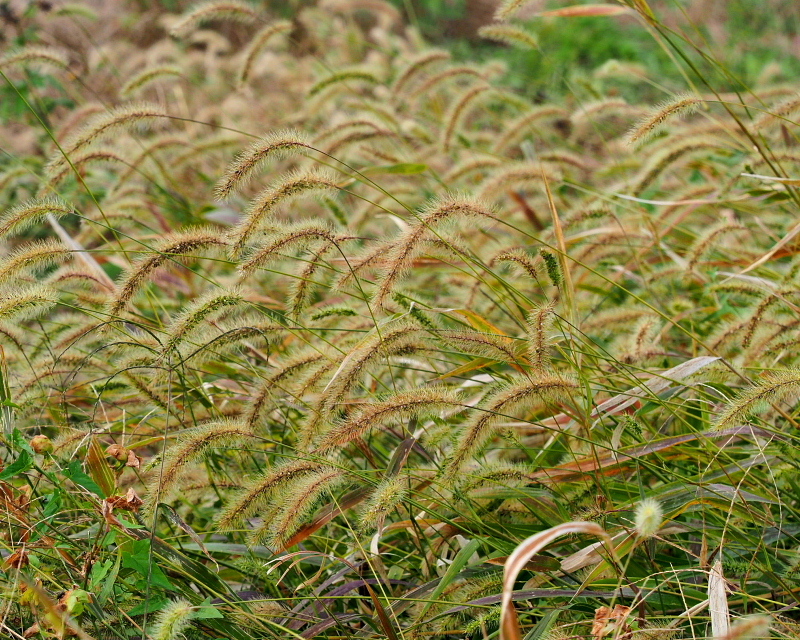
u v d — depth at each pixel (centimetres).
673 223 453
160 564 264
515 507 295
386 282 279
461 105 498
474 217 290
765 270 402
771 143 468
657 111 332
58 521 276
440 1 1127
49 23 835
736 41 945
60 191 549
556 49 988
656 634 224
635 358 326
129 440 343
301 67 746
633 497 292
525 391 262
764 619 171
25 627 255
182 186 615
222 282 414
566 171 573
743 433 287
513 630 181
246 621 255
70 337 331
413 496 301
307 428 282
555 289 393
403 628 266
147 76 483
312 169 298
